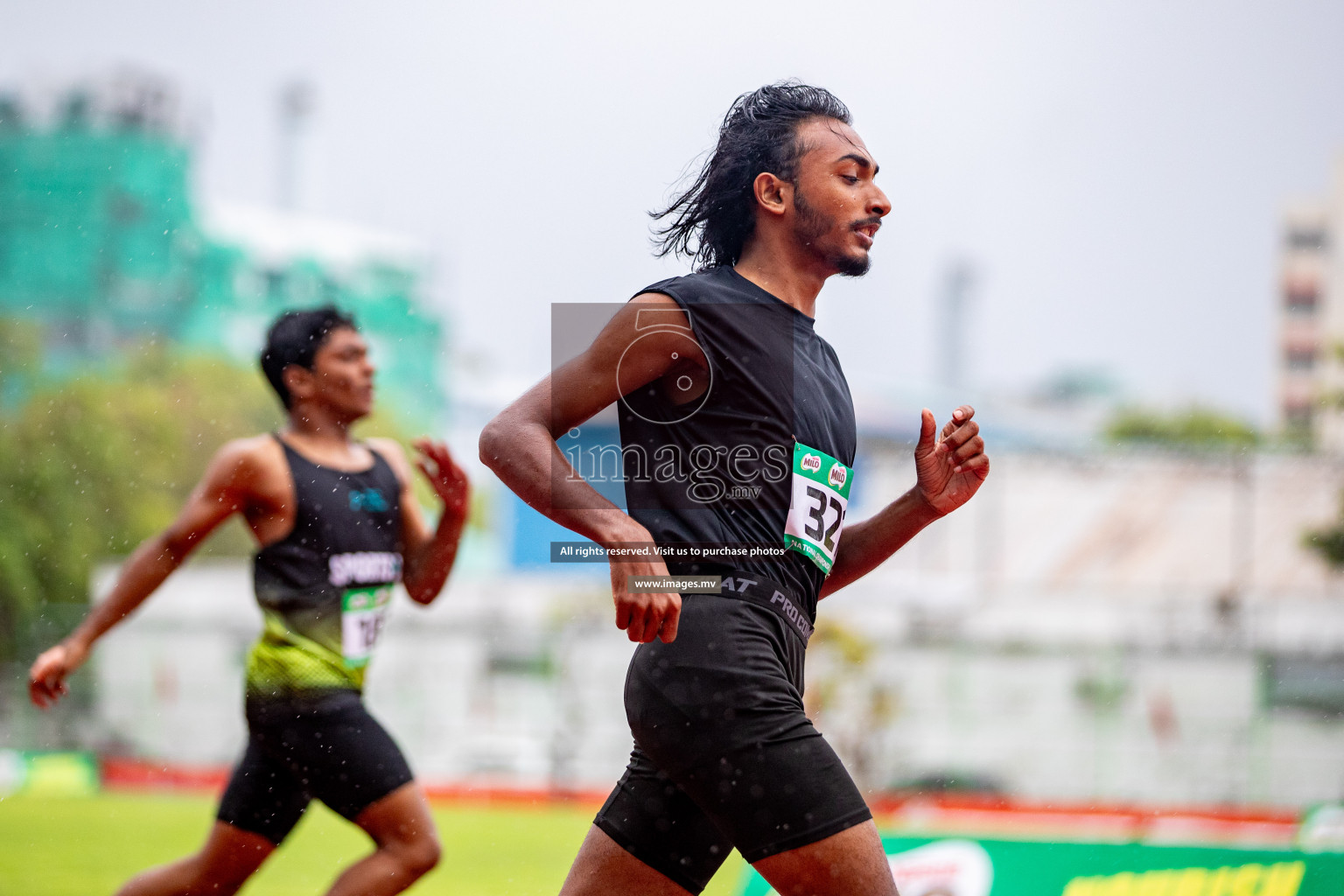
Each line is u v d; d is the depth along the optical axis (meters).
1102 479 59.00
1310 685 50.41
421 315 92.69
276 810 8.80
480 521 69.81
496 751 45.66
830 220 6.42
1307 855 10.35
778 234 6.50
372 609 9.09
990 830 29.53
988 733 48.78
